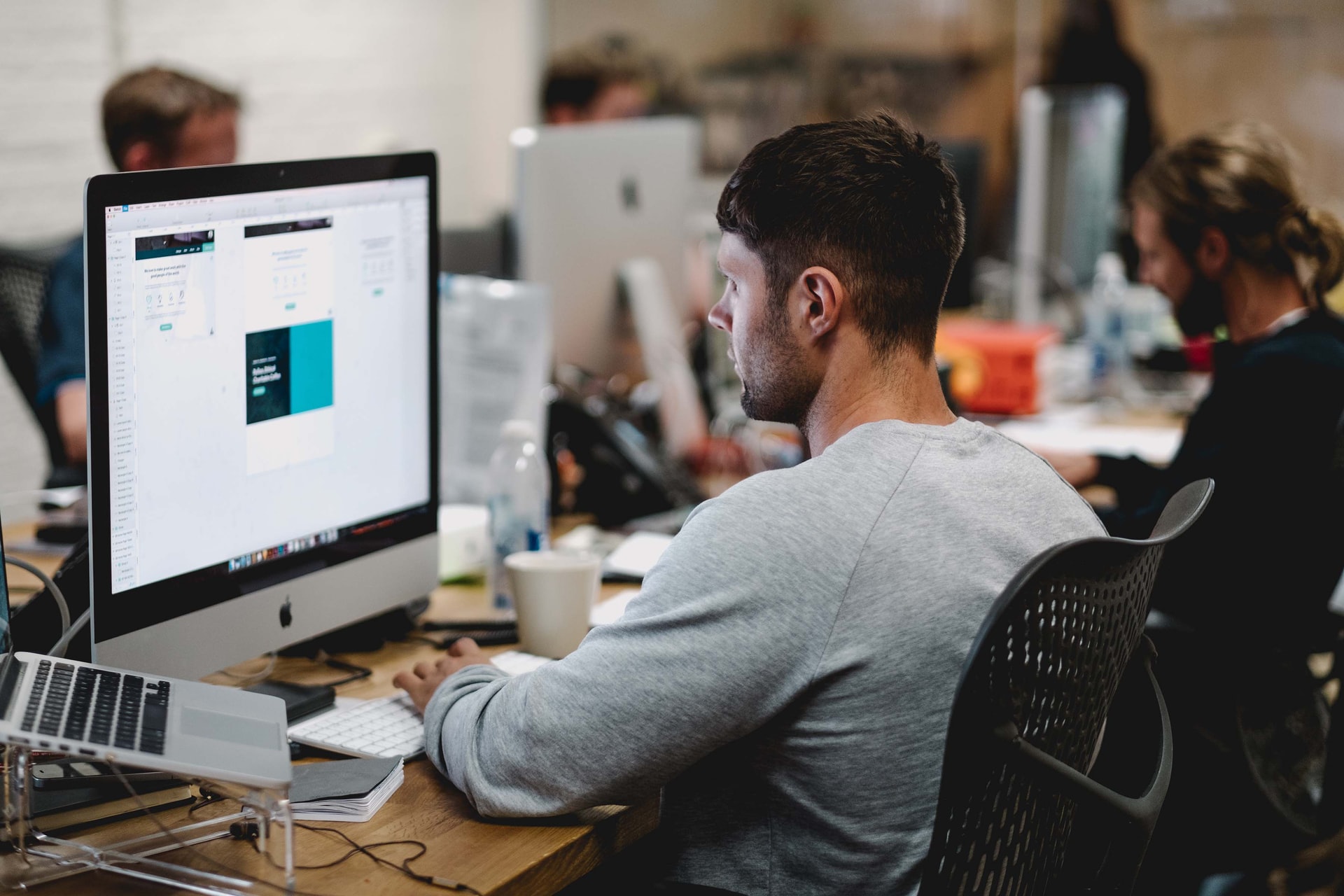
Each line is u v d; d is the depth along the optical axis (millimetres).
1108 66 4422
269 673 1450
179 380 1210
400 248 1461
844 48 5902
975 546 1041
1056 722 1040
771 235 1121
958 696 911
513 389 2023
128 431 1163
